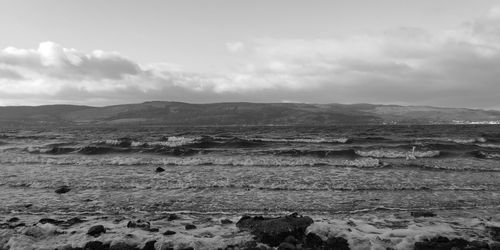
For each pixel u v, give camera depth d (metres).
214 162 21.09
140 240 8.04
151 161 21.53
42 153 26.64
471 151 25.66
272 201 12.61
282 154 24.39
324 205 12.09
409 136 46.66
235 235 8.52
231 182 15.68
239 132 61.75
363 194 13.62
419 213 10.70
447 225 9.53
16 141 37.25
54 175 17.36
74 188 14.55
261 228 8.48
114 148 27.39
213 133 57.12
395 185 15.09
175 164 20.67
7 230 8.65
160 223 9.80
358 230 8.93
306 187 14.75
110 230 8.86
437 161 22.03
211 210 11.51
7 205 11.98
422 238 8.20
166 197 13.16
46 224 8.97
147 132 62.34
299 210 11.49
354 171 18.38
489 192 13.96
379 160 21.73
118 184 15.30
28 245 7.69
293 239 7.87
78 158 23.27
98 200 12.71
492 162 21.67
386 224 9.66
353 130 71.25
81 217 10.42
